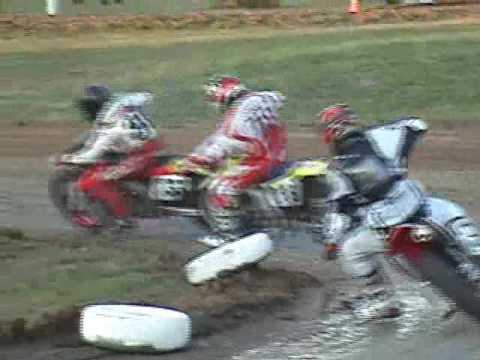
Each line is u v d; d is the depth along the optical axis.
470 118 74.94
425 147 64.75
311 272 35.25
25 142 73.00
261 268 34.25
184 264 34.69
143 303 28.95
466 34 107.62
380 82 87.62
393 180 27.94
